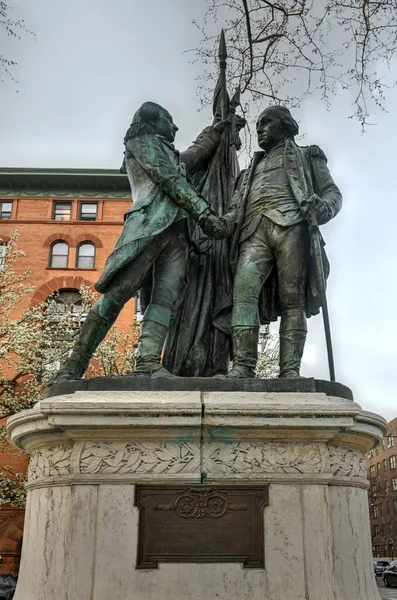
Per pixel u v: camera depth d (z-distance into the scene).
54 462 4.05
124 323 27.86
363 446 4.33
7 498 25.73
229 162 6.01
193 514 3.72
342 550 3.85
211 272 5.34
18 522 26.27
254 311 4.89
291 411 3.82
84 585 3.57
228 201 5.86
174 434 3.85
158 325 4.74
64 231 32.31
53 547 3.81
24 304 30.19
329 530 3.74
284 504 3.76
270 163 5.34
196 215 4.77
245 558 3.64
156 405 3.80
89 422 3.80
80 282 30.94
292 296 4.90
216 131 6.07
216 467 3.82
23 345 25.19
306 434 3.90
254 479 3.81
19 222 32.31
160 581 3.58
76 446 3.88
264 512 3.74
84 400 3.94
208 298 5.26
